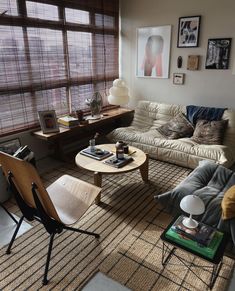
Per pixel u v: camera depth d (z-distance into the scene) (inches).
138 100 185.3
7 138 123.8
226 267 71.1
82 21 149.0
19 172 62.2
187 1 146.3
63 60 142.9
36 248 78.7
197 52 150.9
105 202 103.1
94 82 167.5
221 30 140.3
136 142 143.3
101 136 176.7
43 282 66.6
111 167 100.7
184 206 62.5
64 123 138.0
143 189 113.1
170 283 66.6
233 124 134.3
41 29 128.0
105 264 72.7
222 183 88.8
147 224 89.7
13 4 114.2
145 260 73.9
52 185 84.4
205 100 156.2
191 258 74.3
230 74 143.4
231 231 66.8
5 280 67.9
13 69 120.0
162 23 158.7
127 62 181.9
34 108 133.5
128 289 65.1
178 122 147.8
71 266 72.1
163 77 167.8
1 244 80.2
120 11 173.9
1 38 112.7
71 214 71.6
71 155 153.8
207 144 131.8
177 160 131.0
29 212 73.0
